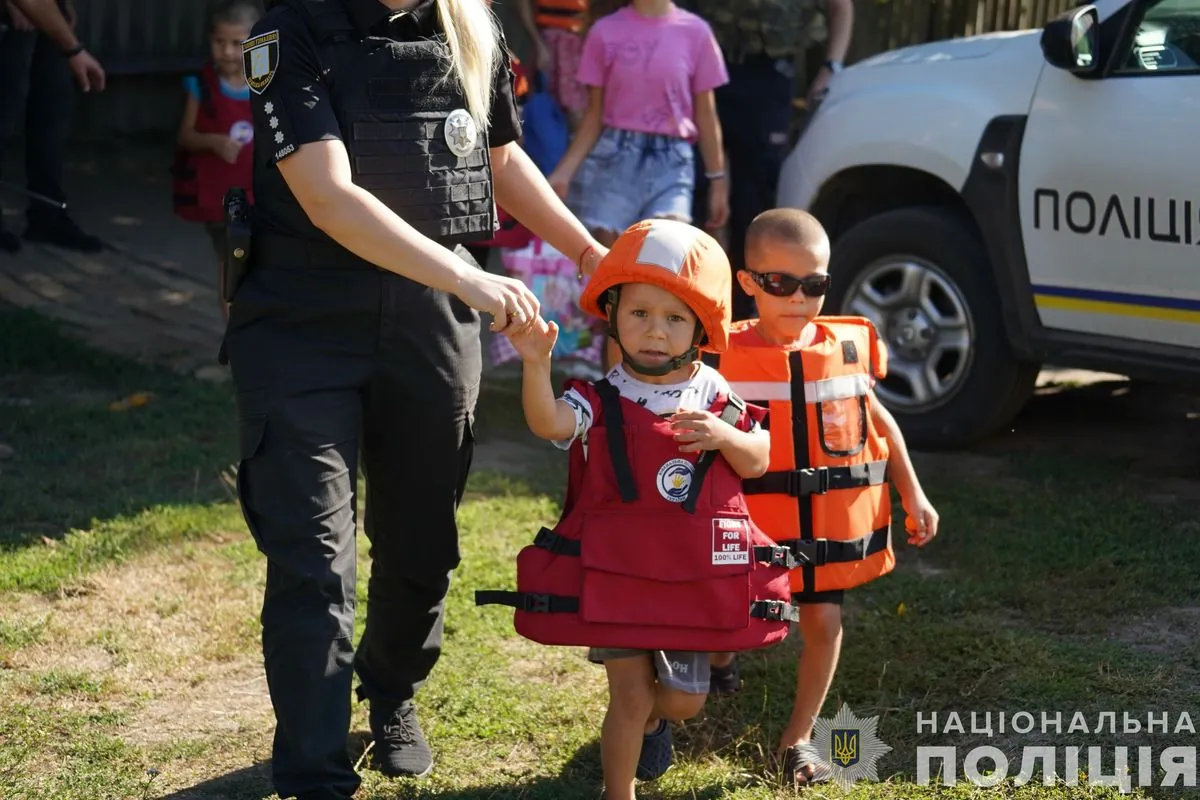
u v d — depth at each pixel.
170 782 3.34
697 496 2.93
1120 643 4.04
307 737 2.77
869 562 3.41
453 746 3.53
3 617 4.18
